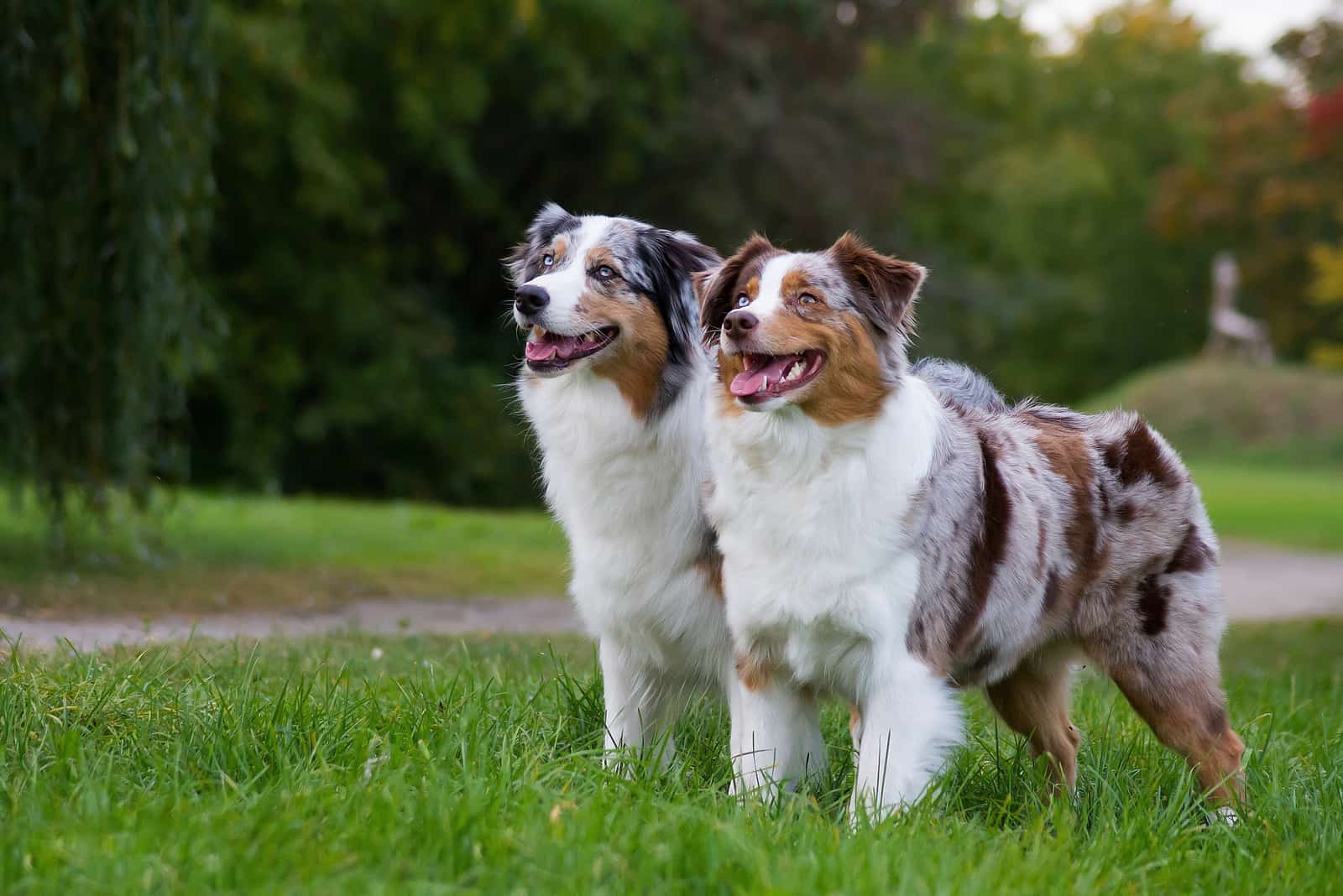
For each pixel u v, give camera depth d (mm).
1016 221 37125
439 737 4824
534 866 3707
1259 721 6250
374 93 22875
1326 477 29828
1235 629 11500
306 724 4848
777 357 4711
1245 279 43031
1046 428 5387
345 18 20641
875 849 3895
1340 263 37281
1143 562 5230
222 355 21344
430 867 3729
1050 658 5465
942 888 3637
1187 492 5367
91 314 9641
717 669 5320
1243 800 4980
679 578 5230
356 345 24047
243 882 3592
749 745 4902
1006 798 4820
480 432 24750
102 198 9438
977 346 33219
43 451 10031
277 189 22688
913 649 4664
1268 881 4160
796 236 25688
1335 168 38281
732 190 24500
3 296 9477
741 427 4715
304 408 23875
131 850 3678
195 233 10086
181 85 9461
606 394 5359
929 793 4480
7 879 3570
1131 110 50312
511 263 6164
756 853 3775
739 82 24359
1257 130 40656
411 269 26078
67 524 10867
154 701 5012
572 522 5469
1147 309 49844
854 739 5297
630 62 23688
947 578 4742
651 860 3779
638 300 5414
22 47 8969
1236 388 34750
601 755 5117
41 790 4145
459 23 21250
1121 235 49750
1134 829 4426
